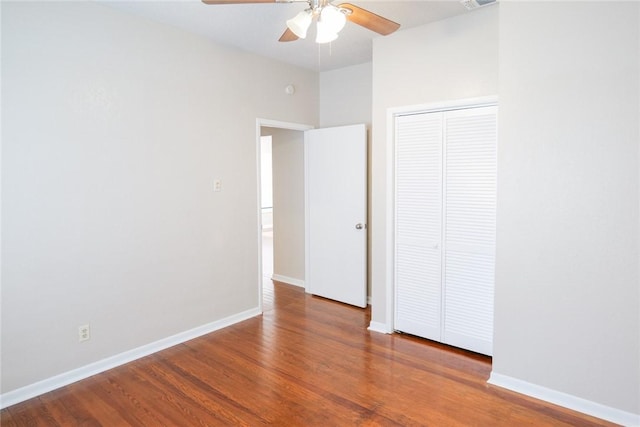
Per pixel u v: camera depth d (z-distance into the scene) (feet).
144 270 9.78
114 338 9.29
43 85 7.95
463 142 9.63
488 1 8.60
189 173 10.65
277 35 10.75
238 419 7.20
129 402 7.77
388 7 9.00
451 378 8.61
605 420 7.06
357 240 13.32
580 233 7.16
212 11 9.22
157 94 9.86
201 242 11.03
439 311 10.37
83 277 8.71
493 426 6.94
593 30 6.84
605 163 6.86
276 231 16.92
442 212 10.11
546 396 7.69
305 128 14.39
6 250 7.62
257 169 12.53
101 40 8.78
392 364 9.27
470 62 9.32
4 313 7.64
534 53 7.44
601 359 7.08
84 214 8.66
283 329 11.55
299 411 7.43
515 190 7.79
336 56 12.71
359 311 13.11
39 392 8.10
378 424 7.03
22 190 7.77
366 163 13.07
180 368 9.15
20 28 7.63
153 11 9.16
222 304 11.69
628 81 6.58
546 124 7.38
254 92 12.36
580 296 7.22
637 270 6.68
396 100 10.62
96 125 8.77
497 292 8.15
